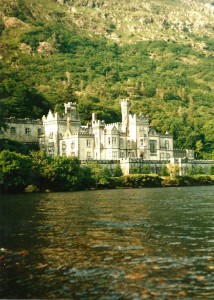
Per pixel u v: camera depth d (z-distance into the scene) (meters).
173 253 33.31
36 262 31.17
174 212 59.09
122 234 41.50
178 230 43.53
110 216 54.84
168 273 28.16
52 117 166.12
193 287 25.62
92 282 26.58
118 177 131.50
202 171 162.00
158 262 30.73
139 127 172.25
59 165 118.06
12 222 50.19
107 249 34.88
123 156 168.50
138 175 133.62
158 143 178.12
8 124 161.88
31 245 36.84
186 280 26.80
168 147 182.62
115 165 145.88
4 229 45.19
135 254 33.09
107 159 157.25
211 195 92.31
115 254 33.12
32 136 168.25
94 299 24.03
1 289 25.69
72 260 31.52
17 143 143.62
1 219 52.75
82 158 159.75
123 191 110.56
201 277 27.31
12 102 192.00
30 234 42.03
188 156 193.25
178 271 28.55
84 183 123.56
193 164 161.12
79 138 158.88
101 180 126.12
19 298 24.36
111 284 26.19
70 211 60.97
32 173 111.88
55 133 164.88
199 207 65.88
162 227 45.53
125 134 171.25
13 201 79.69
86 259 31.73
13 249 35.41
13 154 109.81
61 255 33.06
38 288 25.72
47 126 168.62
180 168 156.38
